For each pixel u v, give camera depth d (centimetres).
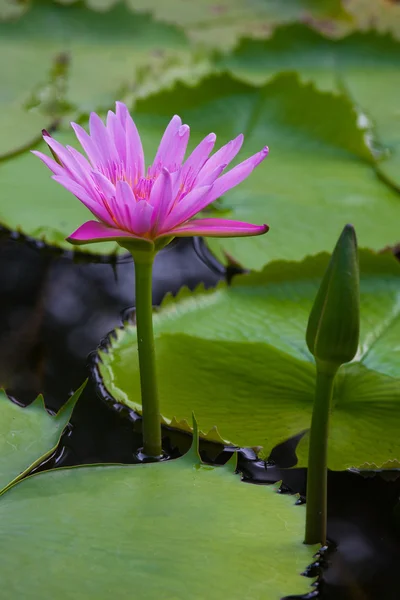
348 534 146
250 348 160
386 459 150
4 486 144
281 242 187
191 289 175
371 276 166
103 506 143
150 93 233
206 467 147
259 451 151
